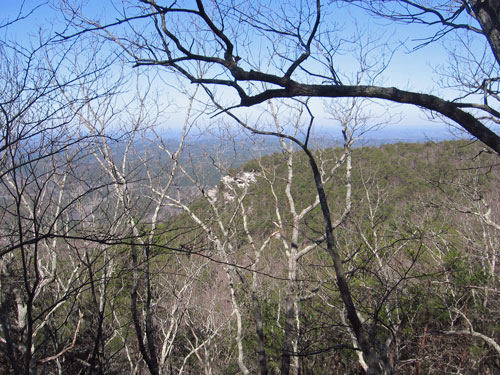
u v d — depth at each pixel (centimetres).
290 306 568
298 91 261
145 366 679
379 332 621
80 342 524
